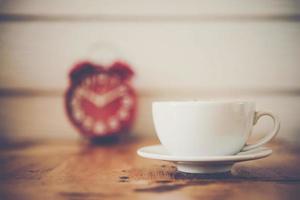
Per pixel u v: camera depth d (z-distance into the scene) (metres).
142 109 0.89
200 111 0.36
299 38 0.89
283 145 0.69
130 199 0.30
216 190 0.33
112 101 0.83
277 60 0.89
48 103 0.90
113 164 0.49
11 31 0.89
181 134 0.37
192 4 0.89
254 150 0.42
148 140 0.84
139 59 0.89
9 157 0.58
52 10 0.89
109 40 0.90
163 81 0.89
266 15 0.89
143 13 0.89
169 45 0.89
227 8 0.89
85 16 0.89
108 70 0.84
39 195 0.32
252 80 0.89
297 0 0.88
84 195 0.32
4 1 0.89
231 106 0.37
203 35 0.89
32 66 0.90
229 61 0.89
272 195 0.31
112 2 0.89
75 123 0.83
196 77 0.89
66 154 0.61
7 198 0.31
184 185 0.35
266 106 0.89
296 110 0.89
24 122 0.90
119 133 0.82
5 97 0.90
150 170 0.43
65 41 0.90
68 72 0.90
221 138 0.37
